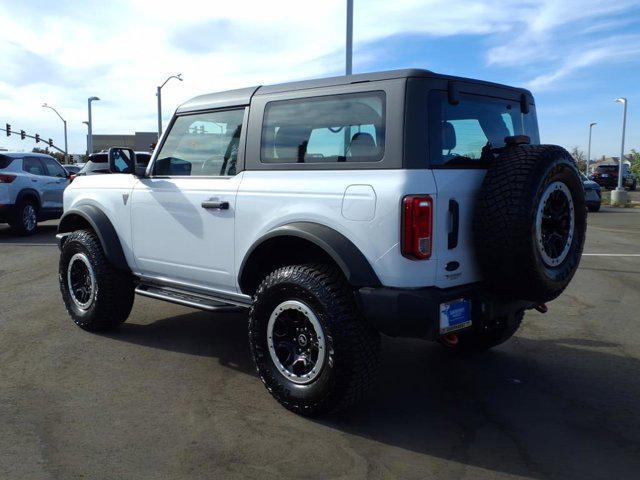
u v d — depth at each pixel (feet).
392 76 12.02
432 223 11.53
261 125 14.08
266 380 13.28
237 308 14.56
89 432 11.94
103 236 17.44
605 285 27.37
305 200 12.75
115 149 16.65
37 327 19.20
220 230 14.67
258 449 11.35
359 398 12.18
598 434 12.26
